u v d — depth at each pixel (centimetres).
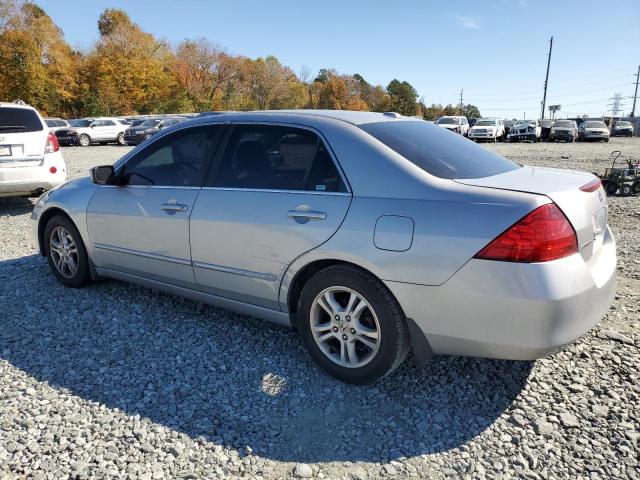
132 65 6012
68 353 342
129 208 391
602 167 1525
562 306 243
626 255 568
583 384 297
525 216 244
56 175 795
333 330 301
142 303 423
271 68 8731
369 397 290
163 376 313
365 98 11250
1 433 258
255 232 319
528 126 3450
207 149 360
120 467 235
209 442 252
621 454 240
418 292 265
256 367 323
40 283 474
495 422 266
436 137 338
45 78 5359
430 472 231
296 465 236
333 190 297
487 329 254
